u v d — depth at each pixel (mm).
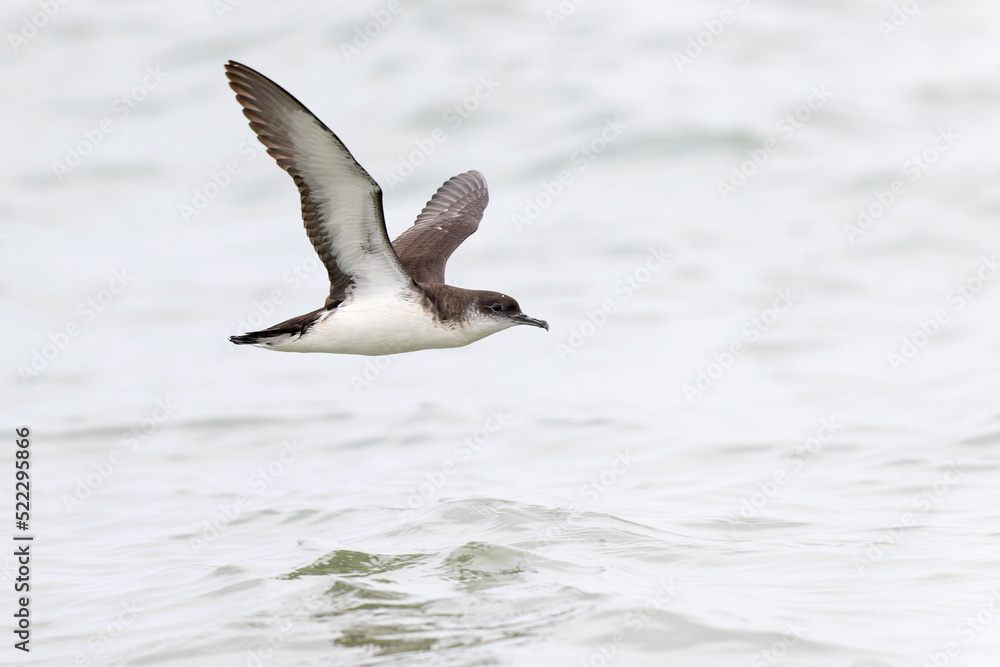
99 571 12047
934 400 16672
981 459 14219
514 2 35469
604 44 32812
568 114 29062
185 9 37312
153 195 28641
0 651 10016
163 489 14867
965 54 32062
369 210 10555
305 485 14633
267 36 34594
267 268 24641
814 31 33844
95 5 38312
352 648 9562
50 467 15875
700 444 15430
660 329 20406
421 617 10109
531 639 9586
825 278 22062
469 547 11625
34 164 30219
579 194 26203
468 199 14219
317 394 18594
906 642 9453
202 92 32812
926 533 11992
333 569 11305
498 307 11578
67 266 25328
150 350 21109
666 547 11711
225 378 19531
